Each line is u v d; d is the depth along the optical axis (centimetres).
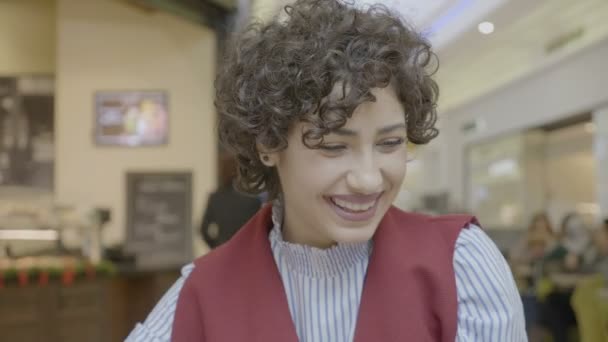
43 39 788
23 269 455
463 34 761
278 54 85
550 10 730
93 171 737
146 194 739
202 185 746
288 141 86
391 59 83
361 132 82
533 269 603
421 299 87
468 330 87
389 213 97
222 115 96
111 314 529
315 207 86
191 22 730
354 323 91
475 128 1120
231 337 91
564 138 934
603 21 739
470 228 95
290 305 94
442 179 1233
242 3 738
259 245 96
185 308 96
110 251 575
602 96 753
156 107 747
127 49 749
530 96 934
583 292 427
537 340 514
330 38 82
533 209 961
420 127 92
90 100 742
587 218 864
